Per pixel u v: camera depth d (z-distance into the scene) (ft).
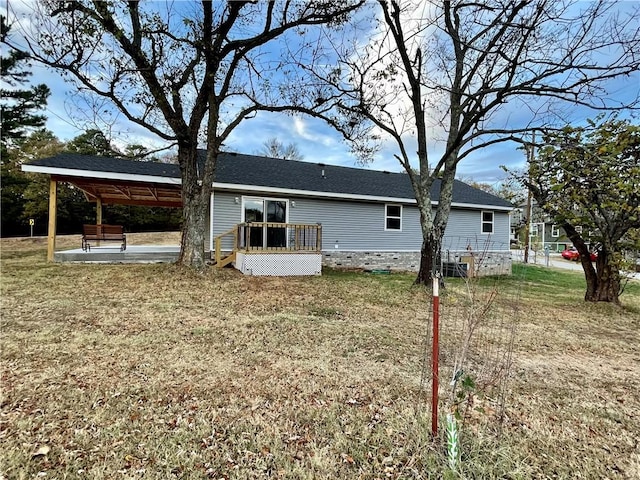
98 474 6.58
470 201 49.85
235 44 27.12
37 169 29.78
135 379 10.68
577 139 23.50
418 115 28.94
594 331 19.19
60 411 8.73
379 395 10.12
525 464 7.16
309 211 40.93
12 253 41.09
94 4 22.52
